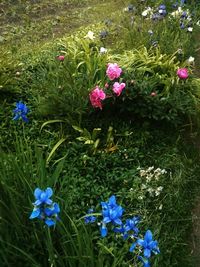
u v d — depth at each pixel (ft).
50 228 2.80
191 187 4.06
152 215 3.59
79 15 7.08
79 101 4.41
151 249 2.51
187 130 4.75
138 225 3.42
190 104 4.72
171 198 3.76
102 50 4.94
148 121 4.62
